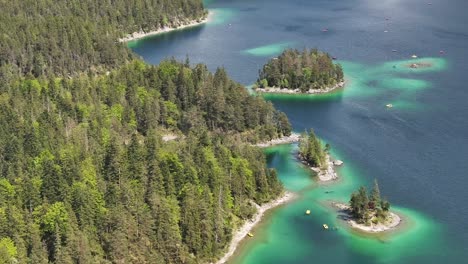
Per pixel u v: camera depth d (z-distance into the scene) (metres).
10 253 159.50
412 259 190.88
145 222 179.88
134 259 174.62
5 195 179.12
